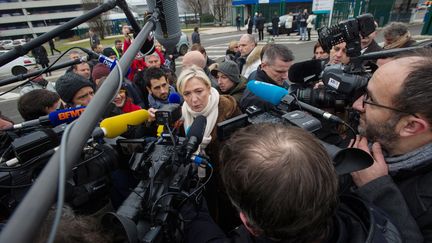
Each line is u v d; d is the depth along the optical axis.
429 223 0.81
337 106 1.23
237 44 5.74
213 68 3.29
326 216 0.60
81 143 0.42
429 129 0.82
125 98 2.48
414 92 0.80
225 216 1.76
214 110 1.80
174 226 0.94
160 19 1.32
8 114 7.02
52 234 0.30
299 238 0.61
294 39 16.25
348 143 1.19
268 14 23.64
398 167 0.90
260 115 1.24
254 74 2.56
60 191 0.33
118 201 1.25
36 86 3.53
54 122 1.25
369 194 0.88
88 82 2.09
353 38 1.43
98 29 26.66
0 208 0.97
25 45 0.91
